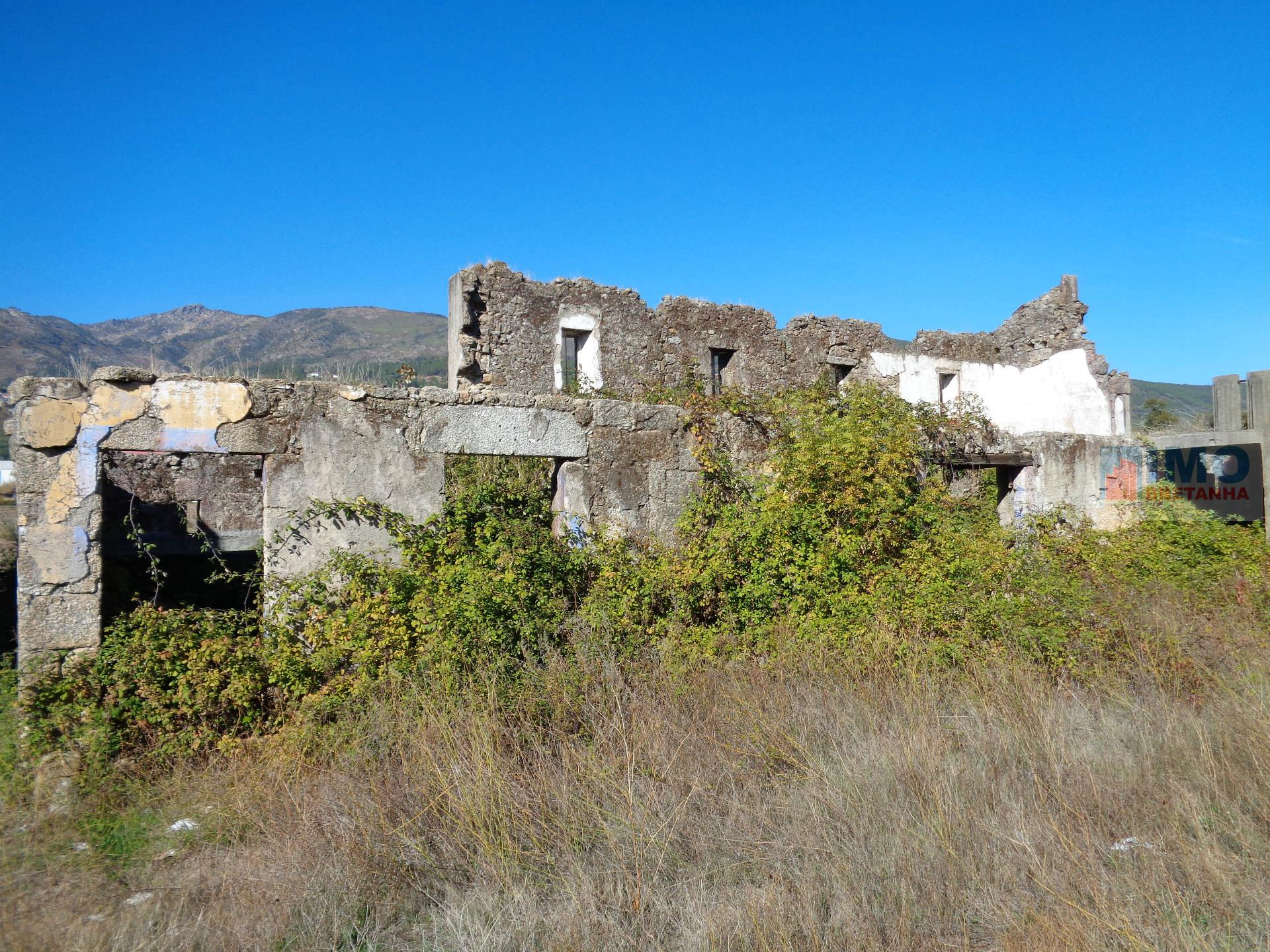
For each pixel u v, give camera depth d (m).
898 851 4.25
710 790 5.02
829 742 5.62
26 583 6.16
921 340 22.17
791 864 4.27
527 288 16.48
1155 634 7.27
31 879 4.25
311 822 4.66
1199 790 4.83
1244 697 5.92
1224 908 3.74
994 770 5.11
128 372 6.50
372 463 7.37
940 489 10.10
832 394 12.27
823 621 7.83
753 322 19.06
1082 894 3.89
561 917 3.84
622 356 17.36
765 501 8.91
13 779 5.39
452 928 3.79
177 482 15.95
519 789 4.86
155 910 3.90
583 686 6.10
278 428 7.01
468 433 7.84
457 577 6.98
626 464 8.79
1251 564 10.13
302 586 6.89
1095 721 5.99
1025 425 23.59
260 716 6.20
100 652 6.20
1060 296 23.53
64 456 6.30
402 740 5.43
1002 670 6.54
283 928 3.79
